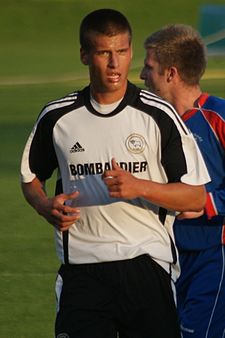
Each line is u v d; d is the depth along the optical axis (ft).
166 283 40.04
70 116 39.75
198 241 45.52
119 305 39.91
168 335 40.11
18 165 115.96
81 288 39.96
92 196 39.75
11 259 75.10
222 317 45.75
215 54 223.10
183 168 39.37
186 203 39.19
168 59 45.83
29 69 230.07
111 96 39.19
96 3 318.45
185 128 39.55
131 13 314.35
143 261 39.65
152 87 46.47
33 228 85.51
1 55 261.24
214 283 45.60
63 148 39.91
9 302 64.44
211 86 183.32
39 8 312.29
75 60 245.86
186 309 45.75
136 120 39.34
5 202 96.12
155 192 38.22
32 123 148.05
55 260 74.90
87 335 39.60
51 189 101.50
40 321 60.64
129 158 39.42
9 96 181.68
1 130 141.38
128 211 39.58
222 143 44.93
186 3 318.24
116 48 38.50
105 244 39.75
